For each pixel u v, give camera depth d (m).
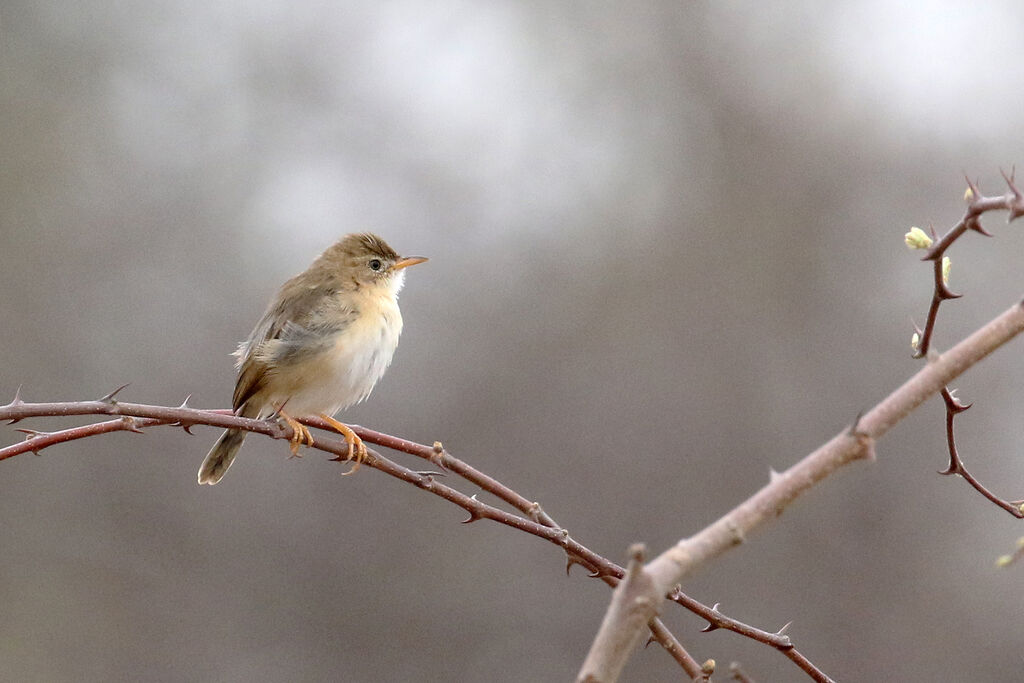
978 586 14.73
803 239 18.19
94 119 18.45
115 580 15.64
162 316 17.38
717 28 19.48
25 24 18.62
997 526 15.05
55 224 17.89
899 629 14.56
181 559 15.82
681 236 18.55
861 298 17.45
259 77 18.42
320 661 15.16
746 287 17.97
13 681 14.94
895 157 18.19
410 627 15.41
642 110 19.41
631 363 17.47
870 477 15.44
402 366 17.38
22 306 17.41
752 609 14.70
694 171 19.12
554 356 17.50
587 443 16.75
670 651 4.58
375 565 15.74
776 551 15.11
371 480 16.19
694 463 16.52
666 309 17.97
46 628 15.27
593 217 18.70
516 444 16.86
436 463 5.49
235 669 15.15
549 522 5.34
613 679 2.66
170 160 18.23
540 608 15.41
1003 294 16.61
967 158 17.61
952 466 4.48
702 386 17.09
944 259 3.67
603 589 15.50
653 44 19.53
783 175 18.67
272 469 16.27
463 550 15.83
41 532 15.82
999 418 15.63
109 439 16.39
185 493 16.17
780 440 16.45
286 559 15.80
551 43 19.42
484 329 17.73
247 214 18.00
